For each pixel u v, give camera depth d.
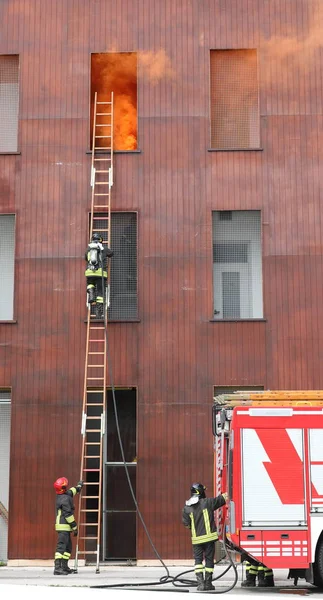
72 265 21.64
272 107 22.06
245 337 21.20
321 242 21.53
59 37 22.53
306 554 15.07
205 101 22.16
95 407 21.31
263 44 22.31
